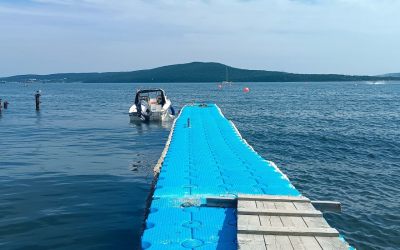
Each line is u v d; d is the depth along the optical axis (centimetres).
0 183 1522
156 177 1389
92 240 1012
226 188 1014
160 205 884
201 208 872
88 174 1680
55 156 2081
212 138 1922
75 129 3275
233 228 768
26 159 1989
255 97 9319
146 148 2353
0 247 966
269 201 865
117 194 1396
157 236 731
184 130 2205
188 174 1170
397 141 2716
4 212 1199
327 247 633
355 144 2609
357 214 1303
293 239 664
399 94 10962
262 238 667
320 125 3656
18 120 4044
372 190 1573
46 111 5275
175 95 10412
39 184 1513
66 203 1291
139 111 3672
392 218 1272
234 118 4319
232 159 1409
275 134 3062
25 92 13575
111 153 2183
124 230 1074
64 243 994
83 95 10894
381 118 4297
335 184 1653
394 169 1920
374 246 1077
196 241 712
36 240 1008
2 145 2439
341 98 8806
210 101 7669
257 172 1203
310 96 9831
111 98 9075
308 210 793
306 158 2170
